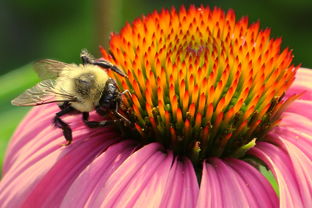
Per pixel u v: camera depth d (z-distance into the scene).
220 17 0.22
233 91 0.20
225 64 0.20
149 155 0.20
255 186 0.19
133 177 0.19
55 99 0.20
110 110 0.20
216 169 0.20
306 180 0.19
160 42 0.21
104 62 0.20
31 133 0.22
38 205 0.20
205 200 0.19
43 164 0.20
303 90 0.22
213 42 0.21
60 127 0.20
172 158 0.20
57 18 0.47
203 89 0.20
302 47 0.44
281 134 0.21
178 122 0.20
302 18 0.44
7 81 0.26
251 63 0.20
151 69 0.21
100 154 0.20
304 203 0.19
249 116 0.20
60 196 0.20
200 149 0.20
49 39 0.46
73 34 0.45
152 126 0.20
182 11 0.22
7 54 0.49
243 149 0.20
